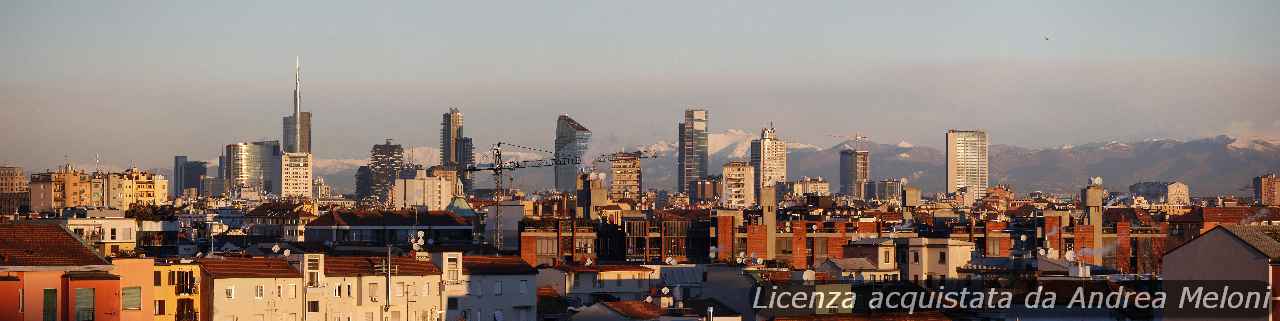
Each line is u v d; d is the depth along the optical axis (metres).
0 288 170.38
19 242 177.50
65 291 173.00
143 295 184.62
